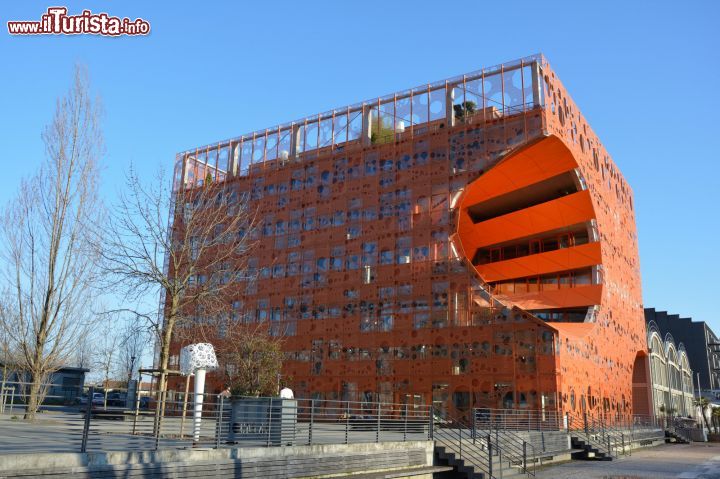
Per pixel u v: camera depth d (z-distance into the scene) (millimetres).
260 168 55969
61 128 25062
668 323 98125
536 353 39562
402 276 45812
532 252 53875
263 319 50906
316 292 49281
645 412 61844
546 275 52188
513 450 25953
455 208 45062
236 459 14797
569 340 41219
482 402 40312
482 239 54219
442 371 42312
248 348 35688
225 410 16844
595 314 47406
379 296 46344
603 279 49156
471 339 41969
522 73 44812
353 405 44812
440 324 43344
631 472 25531
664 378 69375
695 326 96062
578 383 41500
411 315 44594
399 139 48969
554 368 38688
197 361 21078
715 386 96562
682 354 80688
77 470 11555
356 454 18609
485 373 40812
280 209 53500
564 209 49438
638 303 63750
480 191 49719
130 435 18031
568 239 52281
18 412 24406
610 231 54250
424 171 47062
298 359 48312
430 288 44438
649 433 45750
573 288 49781
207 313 27609
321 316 48438
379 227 47875
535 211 49938
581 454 32812
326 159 52344
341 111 52875
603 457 31891
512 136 43938
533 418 38125
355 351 46062
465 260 43750
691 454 36250
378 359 44906
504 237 53406
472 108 46344
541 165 47188
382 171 49062
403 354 44094
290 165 54188
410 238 46281
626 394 52969
